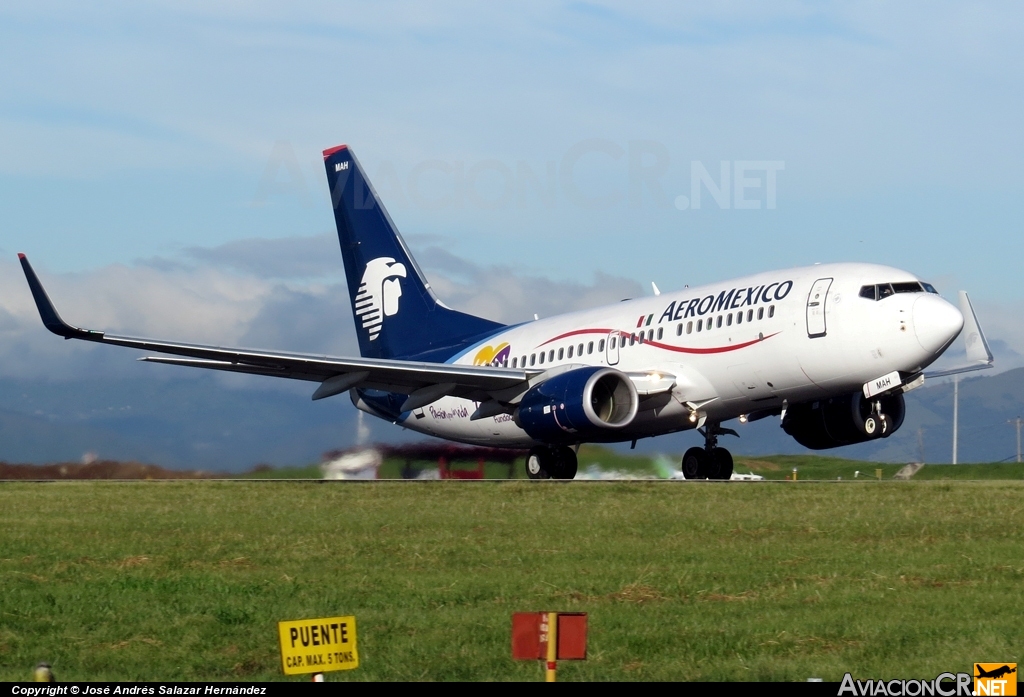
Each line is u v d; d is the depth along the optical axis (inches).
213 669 1305.4
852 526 2375.7
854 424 4210.1
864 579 1764.3
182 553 2066.9
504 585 1723.7
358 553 2059.5
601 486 3412.9
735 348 4077.3
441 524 2475.4
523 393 4485.7
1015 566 1862.7
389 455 5344.5
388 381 4571.9
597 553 2034.9
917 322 3713.1
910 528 2337.6
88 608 1590.8
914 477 5826.8
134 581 1772.9
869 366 3814.0
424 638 1406.3
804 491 3186.5
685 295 4382.4
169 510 2844.5
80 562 1978.3
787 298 3978.8
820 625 1453.0
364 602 1619.1
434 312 5378.9
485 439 5088.6
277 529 2401.6
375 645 1384.1
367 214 5575.8
